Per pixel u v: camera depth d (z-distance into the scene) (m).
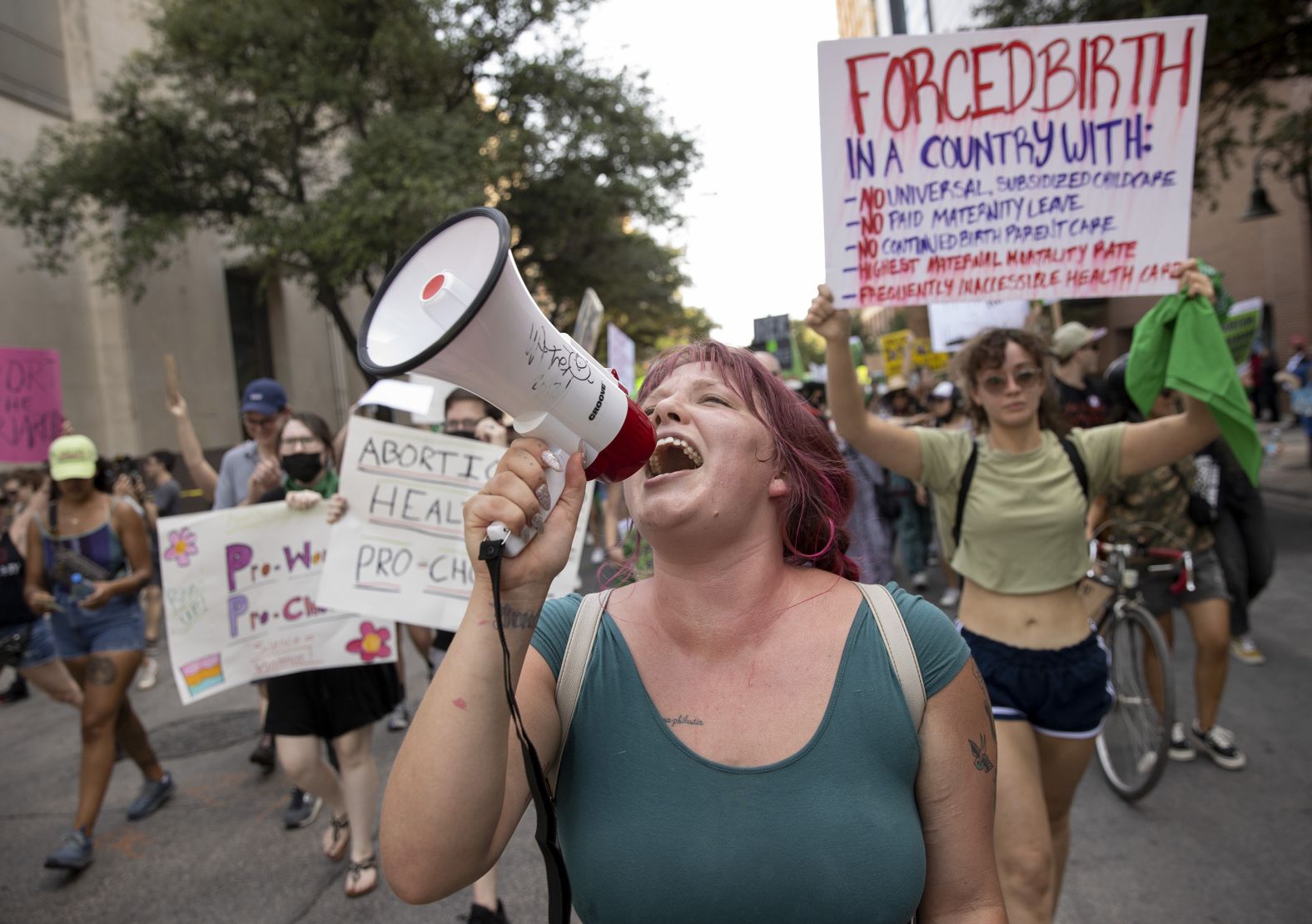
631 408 1.05
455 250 0.93
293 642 3.22
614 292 17.52
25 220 12.68
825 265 2.66
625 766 1.11
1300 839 3.09
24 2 13.24
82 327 13.87
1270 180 18.70
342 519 3.17
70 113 14.01
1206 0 7.88
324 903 3.19
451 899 3.16
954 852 1.13
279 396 4.43
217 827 3.91
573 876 1.13
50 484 3.88
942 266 2.66
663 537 1.14
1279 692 4.50
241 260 16.62
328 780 3.41
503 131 13.19
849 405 2.56
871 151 2.64
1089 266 2.63
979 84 2.61
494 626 0.99
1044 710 2.32
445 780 0.97
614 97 14.73
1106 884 2.92
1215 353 2.33
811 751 1.08
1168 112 2.56
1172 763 3.81
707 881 1.03
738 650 1.16
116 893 3.37
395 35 13.13
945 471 2.53
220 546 3.36
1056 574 2.38
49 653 4.83
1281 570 7.20
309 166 15.45
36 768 4.94
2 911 3.30
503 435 3.63
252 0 13.05
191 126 14.02
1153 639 3.36
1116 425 2.53
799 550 1.33
